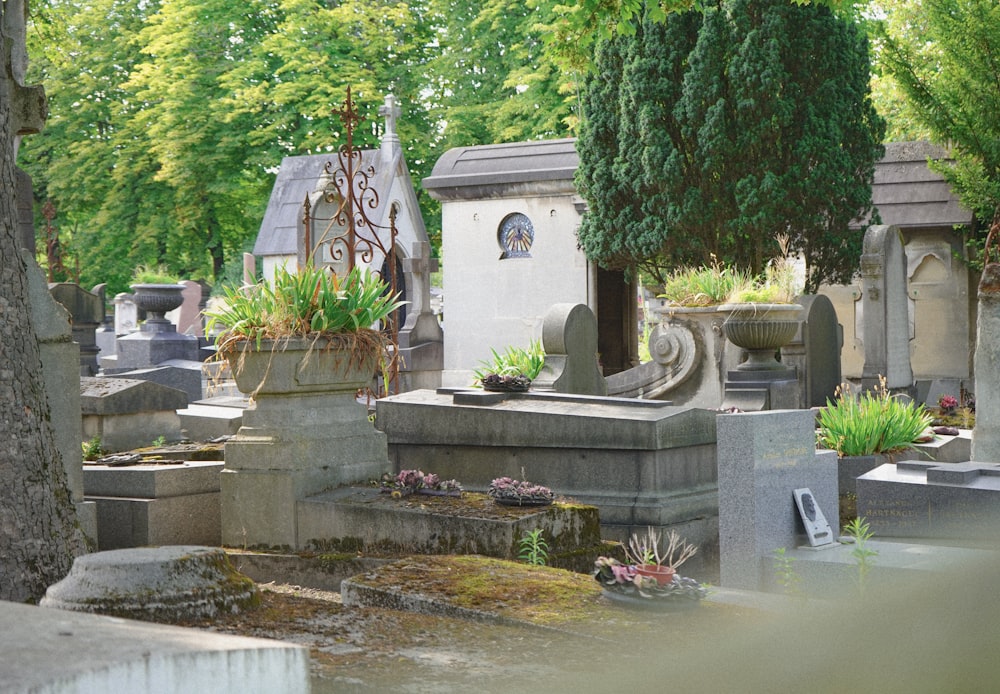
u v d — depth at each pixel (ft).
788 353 49.32
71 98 134.51
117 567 14.39
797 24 62.95
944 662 7.58
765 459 25.30
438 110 119.44
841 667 8.16
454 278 79.56
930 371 73.41
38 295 23.44
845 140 65.26
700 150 63.77
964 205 69.87
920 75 73.72
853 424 37.83
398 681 12.37
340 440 28.40
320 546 26.61
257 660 7.30
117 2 135.64
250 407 28.45
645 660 11.96
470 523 24.20
